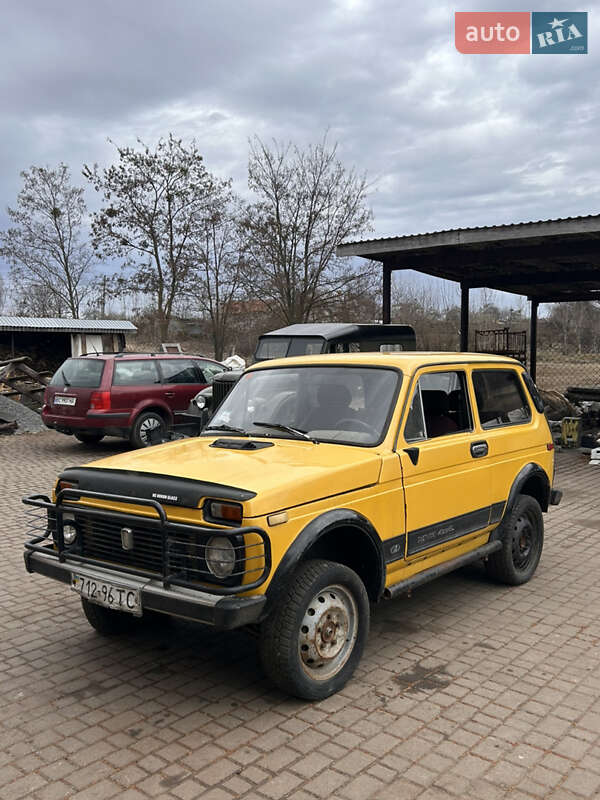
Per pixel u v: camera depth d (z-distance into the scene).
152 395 12.93
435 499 4.57
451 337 32.34
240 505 3.40
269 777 3.12
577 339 40.78
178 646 4.61
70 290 43.31
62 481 4.21
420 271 18.09
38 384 19.34
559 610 5.21
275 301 31.69
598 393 18.00
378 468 4.10
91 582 3.85
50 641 4.71
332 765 3.21
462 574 6.09
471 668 4.23
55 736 3.50
